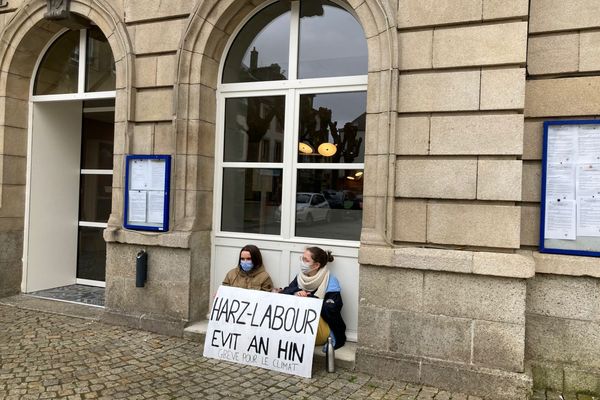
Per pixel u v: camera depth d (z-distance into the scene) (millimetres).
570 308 4105
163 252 5352
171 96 5406
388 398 3836
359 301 4391
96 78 6535
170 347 4863
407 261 4180
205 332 5043
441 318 4129
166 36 5418
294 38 5258
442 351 4121
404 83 4324
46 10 6164
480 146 4086
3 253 6488
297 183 5211
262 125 5406
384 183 4332
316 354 4562
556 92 4203
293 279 5082
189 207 5312
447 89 4188
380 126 4375
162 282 5344
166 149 5430
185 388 3926
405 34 4324
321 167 5090
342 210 5000
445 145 4188
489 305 3998
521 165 3990
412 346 4207
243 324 4559
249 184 5469
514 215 3996
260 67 5465
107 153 7309
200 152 5348
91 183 7426
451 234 4176
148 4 5488
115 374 4156
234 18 5363
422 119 4266
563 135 4129
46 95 6688
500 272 3922
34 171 6789
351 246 4891
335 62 5125
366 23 4477
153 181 5418
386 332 4285
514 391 3857
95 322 5613
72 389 3844
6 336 5035
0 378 4008
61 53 6742
